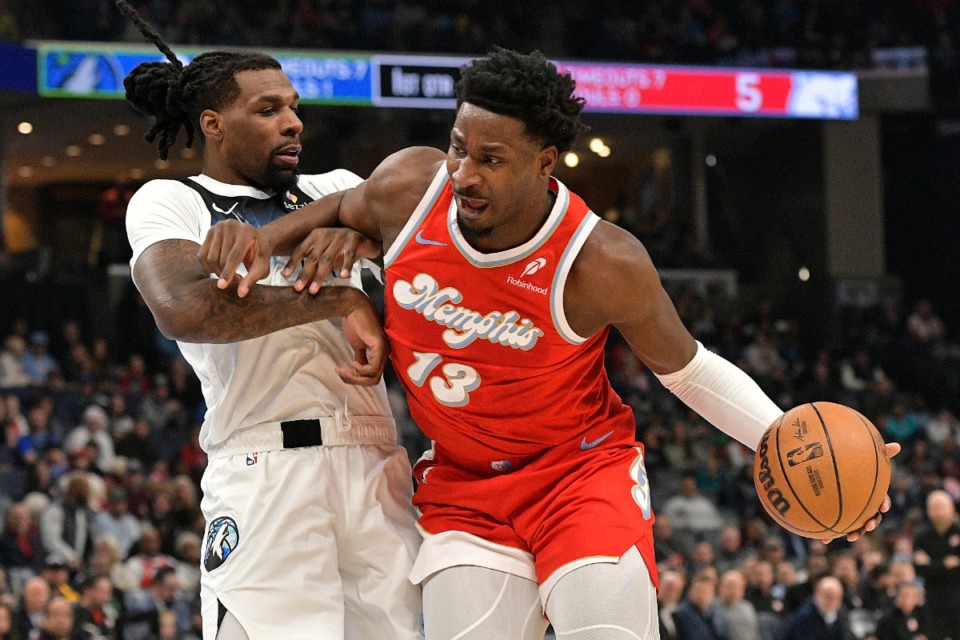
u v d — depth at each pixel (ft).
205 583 9.57
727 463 44.57
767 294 64.75
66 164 68.39
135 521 33.32
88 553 31.60
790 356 58.29
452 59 53.88
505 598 9.20
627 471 9.41
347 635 9.86
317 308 9.17
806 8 64.18
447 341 9.00
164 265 8.98
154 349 51.24
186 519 34.91
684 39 60.18
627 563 8.89
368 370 9.31
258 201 10.10
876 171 65.51
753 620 29.76
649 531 9.21
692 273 62.54
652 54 58.23
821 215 65.36
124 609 28.19
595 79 56.18
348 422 9.70
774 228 69.46
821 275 65.36
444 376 9.17
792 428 9.29
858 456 9.11
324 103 52.24
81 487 32.09
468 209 8.39
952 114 63.00
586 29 58.95
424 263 8.83
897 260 68.80
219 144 10.03
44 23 52.95
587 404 9.47
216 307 8.81
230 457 9.60
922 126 67.15
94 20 53.26
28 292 51.37
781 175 68.49
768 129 67.05
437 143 62.08
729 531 36.65
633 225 65.92
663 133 67.10
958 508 42.91
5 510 33.04
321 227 9.43
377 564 9.68
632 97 56.70
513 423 9.27
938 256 66.49
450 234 8.70
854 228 65.31
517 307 8.73
